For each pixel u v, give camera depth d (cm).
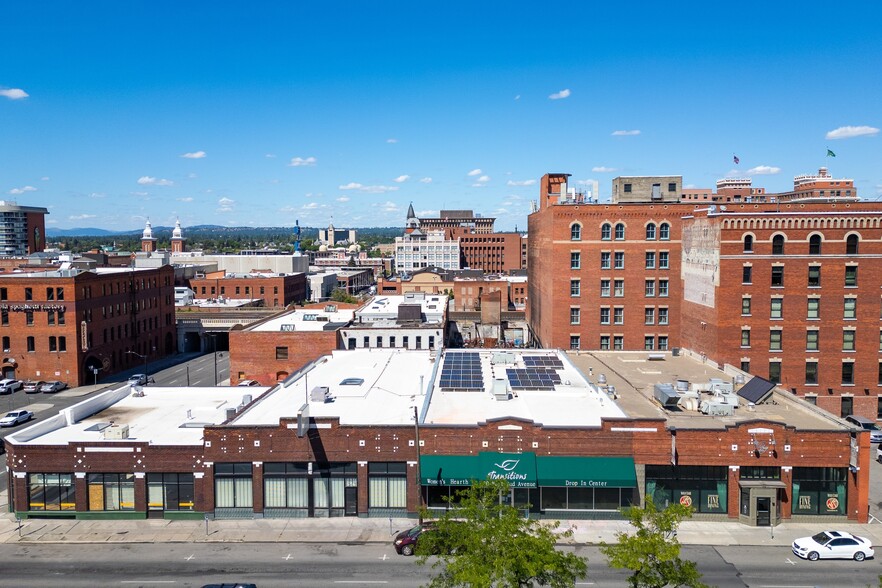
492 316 13738
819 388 6681
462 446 4478
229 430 4519
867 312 6619
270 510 4556
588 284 8650
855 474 4422
